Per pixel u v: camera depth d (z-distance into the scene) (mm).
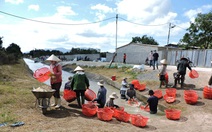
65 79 24203
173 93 11508
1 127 5715
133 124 7301
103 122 7105
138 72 20672
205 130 7043
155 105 9789
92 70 32094
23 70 26578
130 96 12516
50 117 7000
